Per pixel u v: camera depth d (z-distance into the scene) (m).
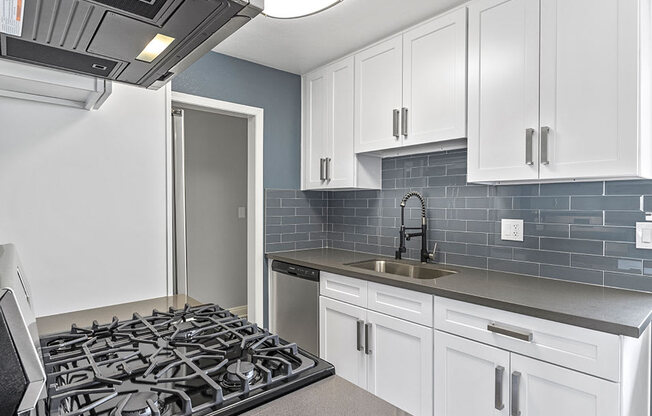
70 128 1.41
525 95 1.73
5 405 0.51
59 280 1.39
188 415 0.68
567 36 1.60
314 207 3.23
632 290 1.67
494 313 1.55
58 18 0.81
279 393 0.78
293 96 3.11
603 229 1.76
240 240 4.40
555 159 1.63
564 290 1.69
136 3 0.77
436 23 2.10
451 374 1.71
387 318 2.01
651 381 1.56
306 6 1.66
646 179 1.62
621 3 1.46
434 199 2.48
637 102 1.42
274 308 2.90
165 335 1.11
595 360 1.29
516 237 2.07
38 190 1.34
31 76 1.07
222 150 4.27
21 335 0.55
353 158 2.63
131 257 1.55
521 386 1.47
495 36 1.83
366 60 2.52
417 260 2.57
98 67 1.10
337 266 2.34
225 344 1.00
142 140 1.57
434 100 2.11
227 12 0.82
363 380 2.15
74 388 0.76
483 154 1.88
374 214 2.89
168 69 1.13
